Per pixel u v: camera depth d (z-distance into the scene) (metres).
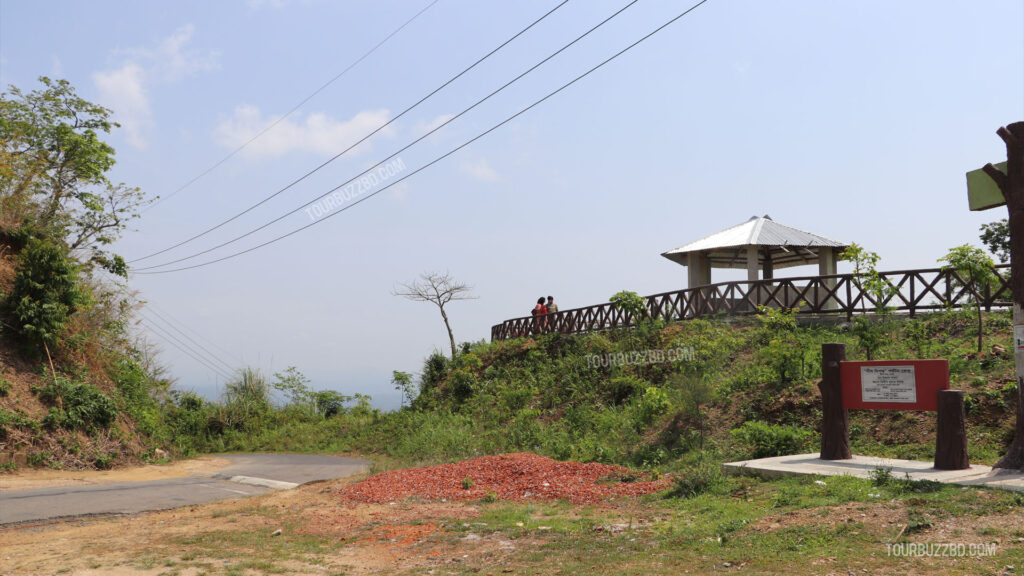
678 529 7.73
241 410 35.47
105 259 26.30
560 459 16.06
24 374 18.27
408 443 22.19
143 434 20.67
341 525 9.33
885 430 12.58
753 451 13.05
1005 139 9.80
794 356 15.91
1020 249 9.40
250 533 8.83
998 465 9.20
